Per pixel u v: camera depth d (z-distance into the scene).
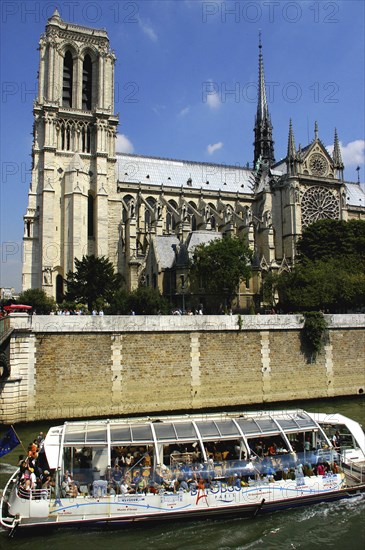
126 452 24.05
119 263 86.88
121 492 22.69
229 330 44.97
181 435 24.41
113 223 88.69
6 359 38.59
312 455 25.55
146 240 87.69
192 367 43.28
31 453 24.78
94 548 20.45
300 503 24.45
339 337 49.69
